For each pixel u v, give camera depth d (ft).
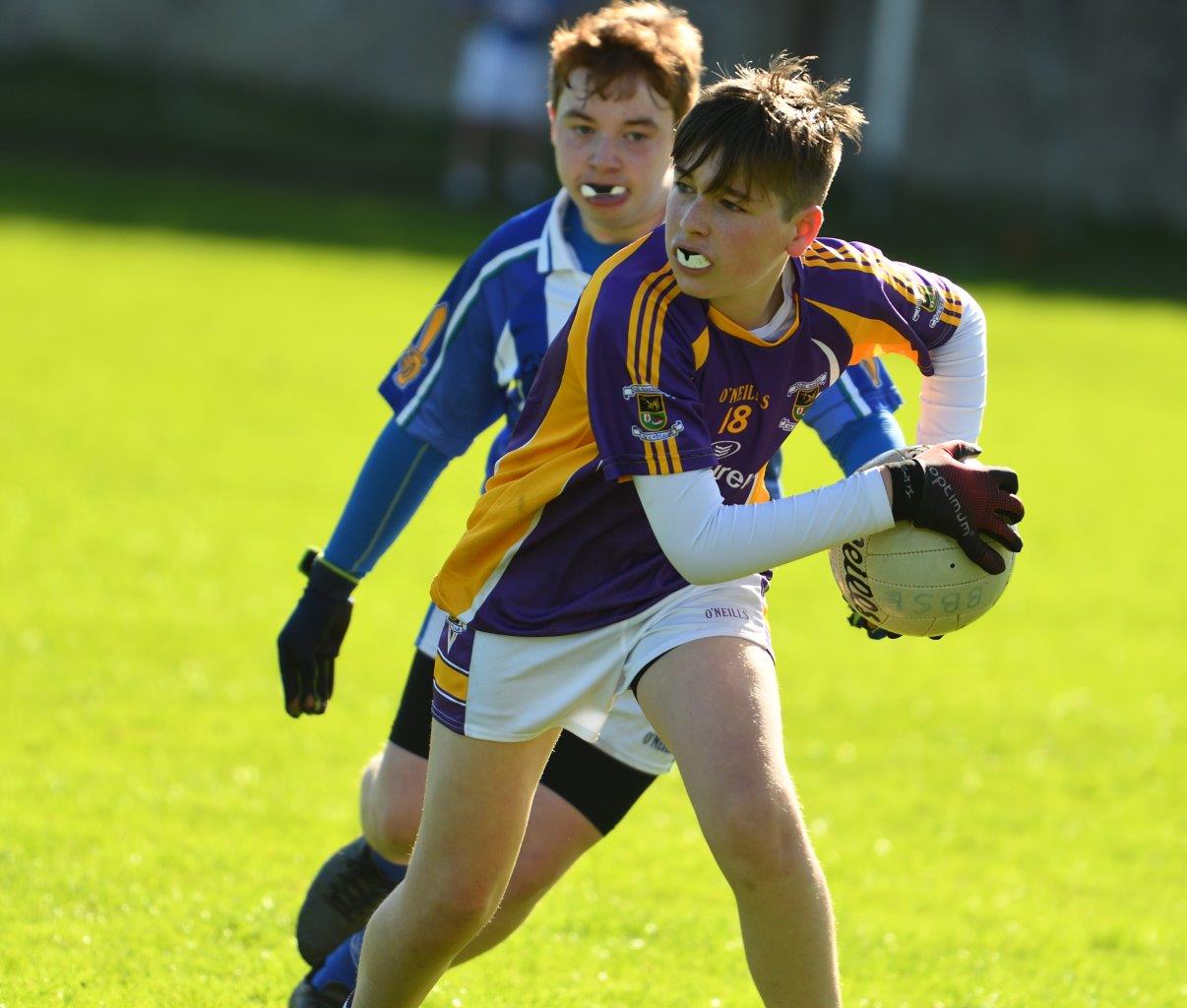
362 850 45.62
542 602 36.81
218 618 86.63
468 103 257.14
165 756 67.26
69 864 55.11
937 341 39.47
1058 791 71.56
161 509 106.52
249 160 257.96
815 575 109.91
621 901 56.39
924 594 36.96
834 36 289.94
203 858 56.95
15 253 194.90
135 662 78.64
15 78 265.75
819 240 38.27
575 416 36.65
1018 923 56.49
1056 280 262.26
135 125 259.60
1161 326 228.43
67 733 68.74
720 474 37.81
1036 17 294.87
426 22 283.18
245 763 67.41
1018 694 85.61
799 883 33.94
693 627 35.91
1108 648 94.94
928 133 294.87
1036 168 298.97
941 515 35.83
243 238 220.84
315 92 282.77
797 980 34.73
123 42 275.80
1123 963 53.06
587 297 36.01
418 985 38.32
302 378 150.71
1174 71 299.79
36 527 99.91
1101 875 61.98
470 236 237.86
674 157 34.50
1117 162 300.61
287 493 113.19
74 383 139.85
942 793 70.64
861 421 42.37
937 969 51.75
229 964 48.60
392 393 45.44
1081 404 173.37
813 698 83.35
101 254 200.44
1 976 46.39
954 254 269.03
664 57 44.04
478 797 37.11
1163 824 67.82
